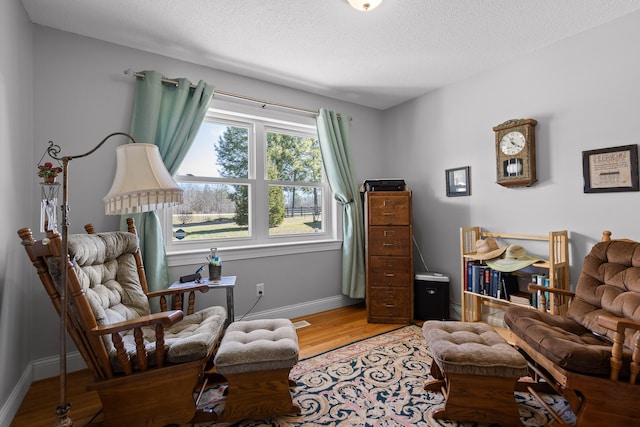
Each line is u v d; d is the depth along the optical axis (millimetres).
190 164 2666
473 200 2906
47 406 1700
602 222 2121
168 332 1776
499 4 1873
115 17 1969
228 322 2182
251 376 1538
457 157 3031
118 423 1412
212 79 2666
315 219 3443
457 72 2820
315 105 3275
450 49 2418
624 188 2008
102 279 1754
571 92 2256
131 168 1420
